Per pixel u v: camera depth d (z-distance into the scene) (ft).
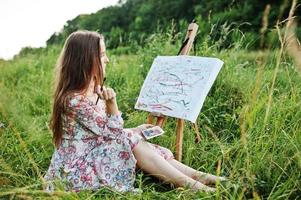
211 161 8.88
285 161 7.82
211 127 10.53
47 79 16.11
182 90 8.70
